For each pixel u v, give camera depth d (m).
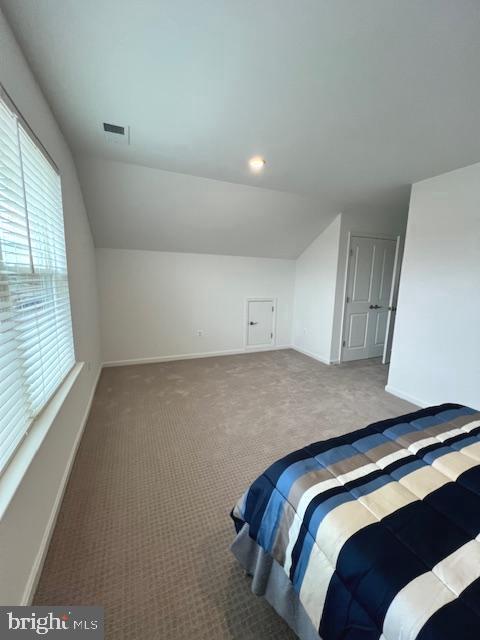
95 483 1.74
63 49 1.28
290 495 1.01
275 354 4.70
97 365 3.44
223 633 1.02
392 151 2.19
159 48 1.27
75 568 1.22
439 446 1.21
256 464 1.95
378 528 0.83
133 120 1.85
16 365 1.19
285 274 4.84
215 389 3.23
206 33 1.19
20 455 1.13
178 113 1.77
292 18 1.10
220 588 1.17
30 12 1.10
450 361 2.59
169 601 1.12
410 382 2.95
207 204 3.27
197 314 4.33
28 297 1.32
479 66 1.32
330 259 4.07
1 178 1.08
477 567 0.72
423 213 2.75
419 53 1.25
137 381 3.42
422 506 0.91
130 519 1.48
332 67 1.36
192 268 4.18
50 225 1.71
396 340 3.07
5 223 1.11
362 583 0.72
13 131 1.20
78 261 2.46
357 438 1.28
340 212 3.82
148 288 3.98
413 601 0.65
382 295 4.40
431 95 1.54
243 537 1.17
